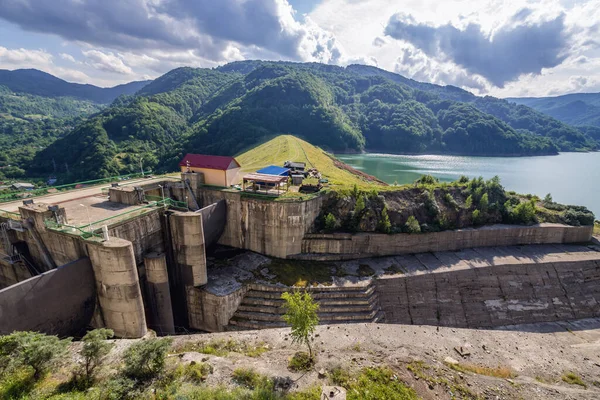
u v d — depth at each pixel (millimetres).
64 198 42781
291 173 58562
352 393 19953
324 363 23312
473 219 55688
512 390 22859
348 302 40312
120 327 31156
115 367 21594
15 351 17969
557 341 34500
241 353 26016
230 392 19219
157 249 38844
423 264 47906
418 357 25828
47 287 27250
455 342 31391
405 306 43250
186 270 38594
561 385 26797
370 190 53719
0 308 24375
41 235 33312
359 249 48594
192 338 28688
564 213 58938
